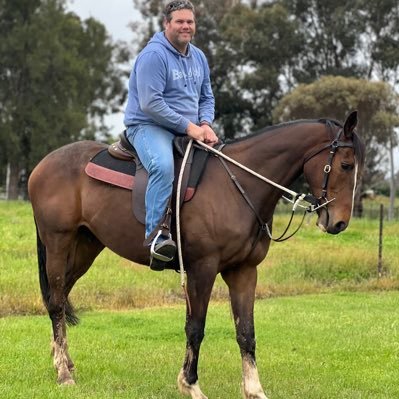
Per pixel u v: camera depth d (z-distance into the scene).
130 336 8.09
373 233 18.61
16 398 5.42
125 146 5.70
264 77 40.81
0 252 13.43
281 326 8.88
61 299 6.16
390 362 6.94
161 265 5.31
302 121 5.30
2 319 9.09
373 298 11.70
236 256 5.18
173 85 5.44
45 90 42.97
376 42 40.81
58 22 43.53
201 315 5.21
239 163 5.27
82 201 5.93
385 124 32.44
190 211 5.20
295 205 5.11
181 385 5.30
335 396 5.66
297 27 41.00
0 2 42.16
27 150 42.94
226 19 42.16
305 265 13.87
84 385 5.82
